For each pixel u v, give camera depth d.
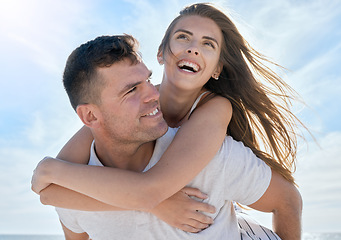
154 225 2.02
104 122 2.07
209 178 2.07
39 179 2.04
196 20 2.57
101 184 1.90
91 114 2.11
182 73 2.46
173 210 1.97
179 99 2.57
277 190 2.28
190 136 2.04
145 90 2.05
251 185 2.18
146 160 2.17
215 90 2.76
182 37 2.54
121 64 2.02
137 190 1.87
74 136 2.39
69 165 2.02
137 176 1.90
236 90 2.71
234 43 2.71
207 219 2.01
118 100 2.02
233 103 2.64
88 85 2.06
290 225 2.33
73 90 2.14
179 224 1.96
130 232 2.06
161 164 1.94
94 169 1.96
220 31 2.63
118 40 2.09
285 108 2.90
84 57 2.07
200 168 1.97
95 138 2.17
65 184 1.96
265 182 2.21
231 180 2.14
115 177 1.91
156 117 2.06
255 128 2.79
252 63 2.84
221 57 2.67
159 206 1.98
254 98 2.73
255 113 2.73
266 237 2.26
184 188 2.03
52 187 2.04
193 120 2.15
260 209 2.36
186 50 2.47
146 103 2.05
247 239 2.20
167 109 2.62
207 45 2.54
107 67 2.00
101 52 2.02
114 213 2.05
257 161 2.23
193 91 2.54
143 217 2.02
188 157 1.95
